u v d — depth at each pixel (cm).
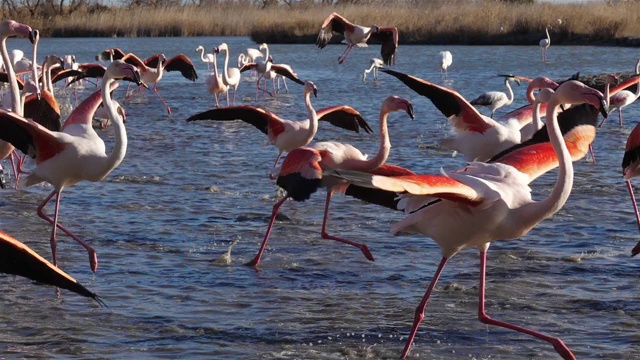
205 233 1274
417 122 2570
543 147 868
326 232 1203
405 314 931
